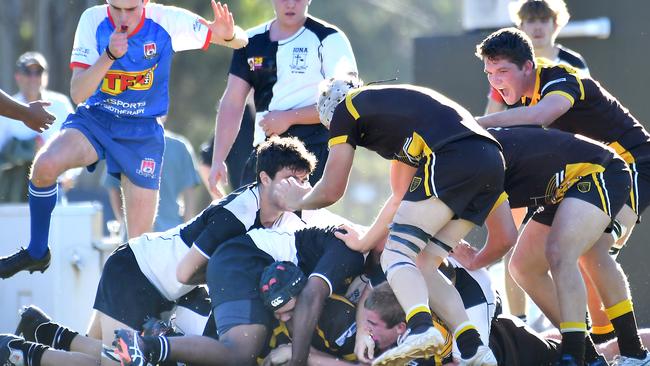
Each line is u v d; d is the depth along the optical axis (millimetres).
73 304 25969
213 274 19703
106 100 22203
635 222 20703
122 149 22328
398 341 18438
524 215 21328
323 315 19359
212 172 24547
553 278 19016
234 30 22750
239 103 24672
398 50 128375
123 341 18344
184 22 22312
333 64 23875
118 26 21391
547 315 20953
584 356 19031
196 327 20859
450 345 18922
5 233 26031
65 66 77500
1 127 31672
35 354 19609
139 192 22719
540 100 20188
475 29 33625
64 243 25781
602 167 19172
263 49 24234
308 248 19875
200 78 79750
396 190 18891
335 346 19344
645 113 30516
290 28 24141
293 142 20797
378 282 19297
